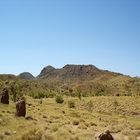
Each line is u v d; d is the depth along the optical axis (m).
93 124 37.97
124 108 99.75
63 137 24.91
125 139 28.64
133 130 33.78
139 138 29.23
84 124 37.03
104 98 119.56
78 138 25.36
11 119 31.34
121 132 32.41
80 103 115.12
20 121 31.30
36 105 64.06
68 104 94.38
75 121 38.03
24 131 24.73
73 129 32.19
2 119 29.84
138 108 98.00
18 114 35.09
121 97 120.19
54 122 37.00
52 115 44.03
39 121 35.03
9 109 40.41
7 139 22.36
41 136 23.55
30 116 35.72
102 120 47.53
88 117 50.81
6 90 46.66
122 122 44.66
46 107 63.06
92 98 125.31
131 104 102.81
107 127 35.91
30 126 28.80
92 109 106.00
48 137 23.66
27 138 22.56
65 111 58.88
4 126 27.31
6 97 46.12
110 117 57.16
